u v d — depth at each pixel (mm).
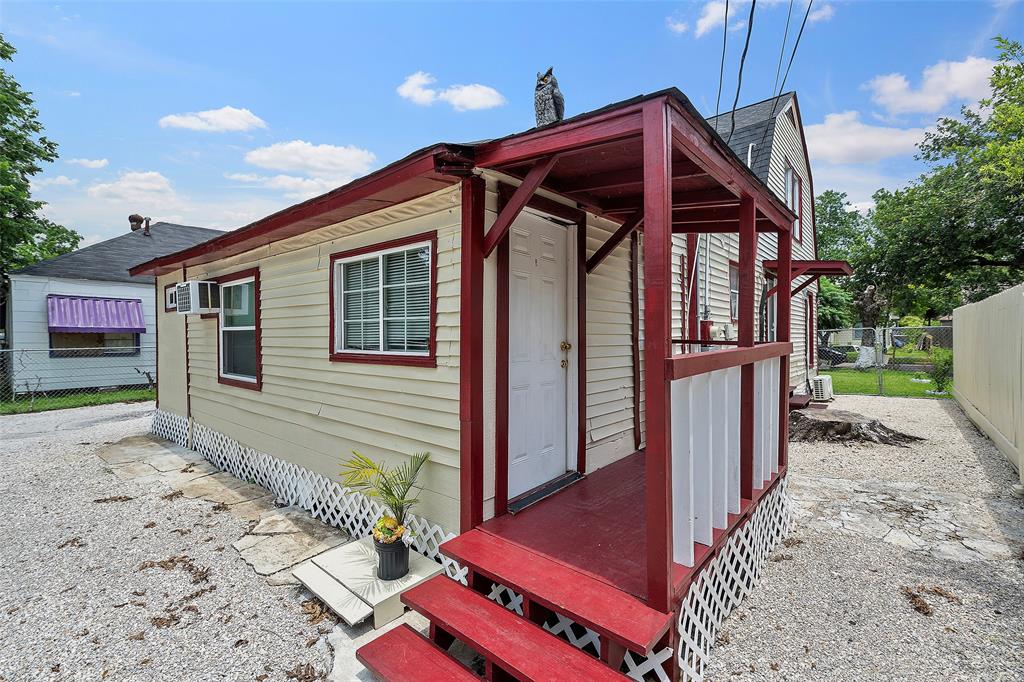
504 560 2551
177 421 7516
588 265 4035
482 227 3010
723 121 10500
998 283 18031
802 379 12023
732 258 8188
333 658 2541
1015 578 3279
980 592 3113
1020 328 5574
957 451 6789
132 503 4875
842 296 23484
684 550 2338
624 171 3182
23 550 3816
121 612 2969
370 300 3953
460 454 3059
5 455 6855
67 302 12203
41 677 2412
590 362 4164
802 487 5367
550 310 3760
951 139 17000
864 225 34094
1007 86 14984
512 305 3367
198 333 6828
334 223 4203
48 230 18078
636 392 4988
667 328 2012
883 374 17094
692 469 2357
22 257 14773
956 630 2713
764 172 8406
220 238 5309
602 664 1990
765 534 3623
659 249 1997
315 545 3859
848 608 2959
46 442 7684
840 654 2521
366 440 3912
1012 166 13109
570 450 3971
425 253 3422
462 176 2891
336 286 4234
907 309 19516
